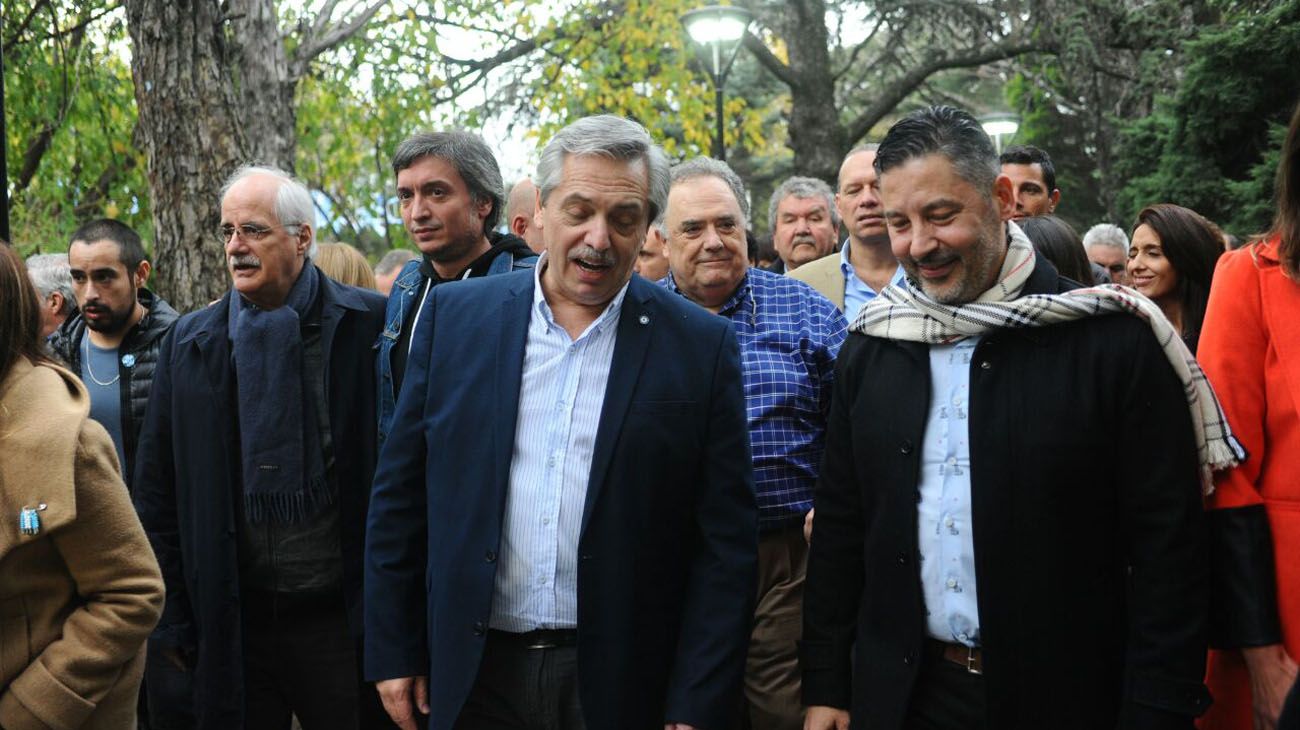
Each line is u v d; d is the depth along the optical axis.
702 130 14.29
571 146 2.51
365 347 3.51
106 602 2.38
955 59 16.20
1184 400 2.31
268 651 3.49
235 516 3.44
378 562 2.69
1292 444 2.48
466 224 3.59
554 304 2.67
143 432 3.60
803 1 16.22
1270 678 2.39
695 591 2.62
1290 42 8.45
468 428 2.59
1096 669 2.33
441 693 2.54
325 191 12.12
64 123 9.16
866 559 2.56
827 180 16.30
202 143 6.30
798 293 3.59
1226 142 9.23
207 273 6.29
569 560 2.55
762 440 3.36
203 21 6.32
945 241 2.34
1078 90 13.70
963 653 2.42
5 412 2.31
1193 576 2.28
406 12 10.60
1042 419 2.32
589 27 13.34
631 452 2.54
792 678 3.34
